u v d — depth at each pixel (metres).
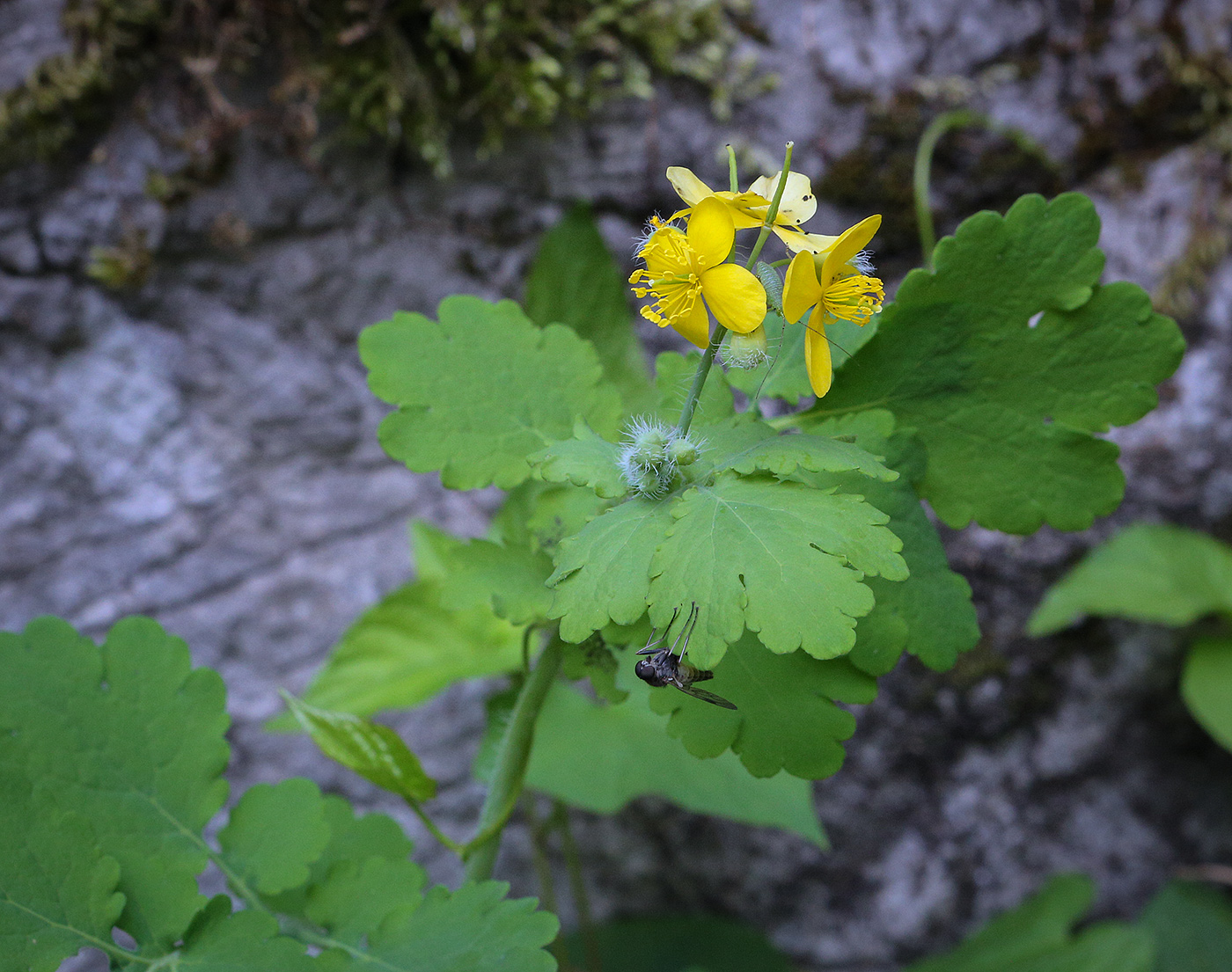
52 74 0.29
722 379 0.19
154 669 0.19
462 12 0.29
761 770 0.17
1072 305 0.18
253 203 0.31
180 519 0.33
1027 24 0.32
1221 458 0.34
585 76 0.31
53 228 0.30
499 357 0.19
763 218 0.17
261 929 0.18
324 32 0.29
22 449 0.32
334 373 0.34
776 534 0.15
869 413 0.19
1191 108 0.33
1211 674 0.33
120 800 0.19
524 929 0.18
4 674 0.19
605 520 0.17
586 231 0.29
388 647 0.30
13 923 0.17
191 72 0.30
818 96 0.32
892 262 0.34
